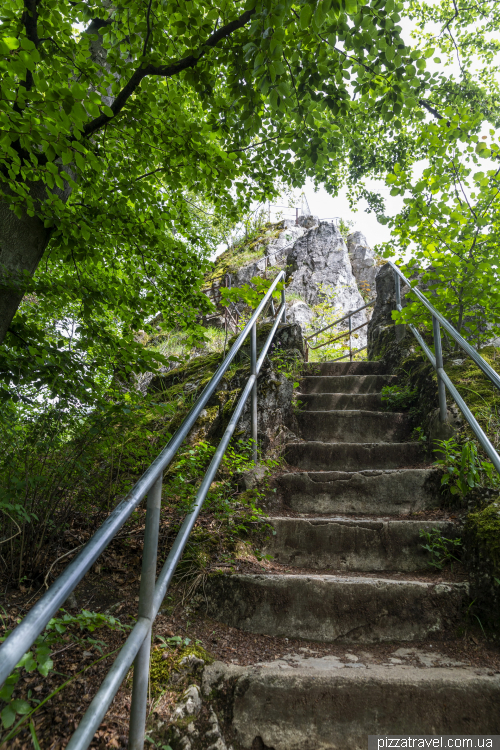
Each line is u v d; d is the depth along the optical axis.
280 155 2.91
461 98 5.60
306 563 2.32
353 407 4.05
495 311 3.22
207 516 2.51
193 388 4.14
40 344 2.28
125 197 2.75
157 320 7.57
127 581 2.05
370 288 12.98
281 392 3.68
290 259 11.89
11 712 0.93
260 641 1.85
